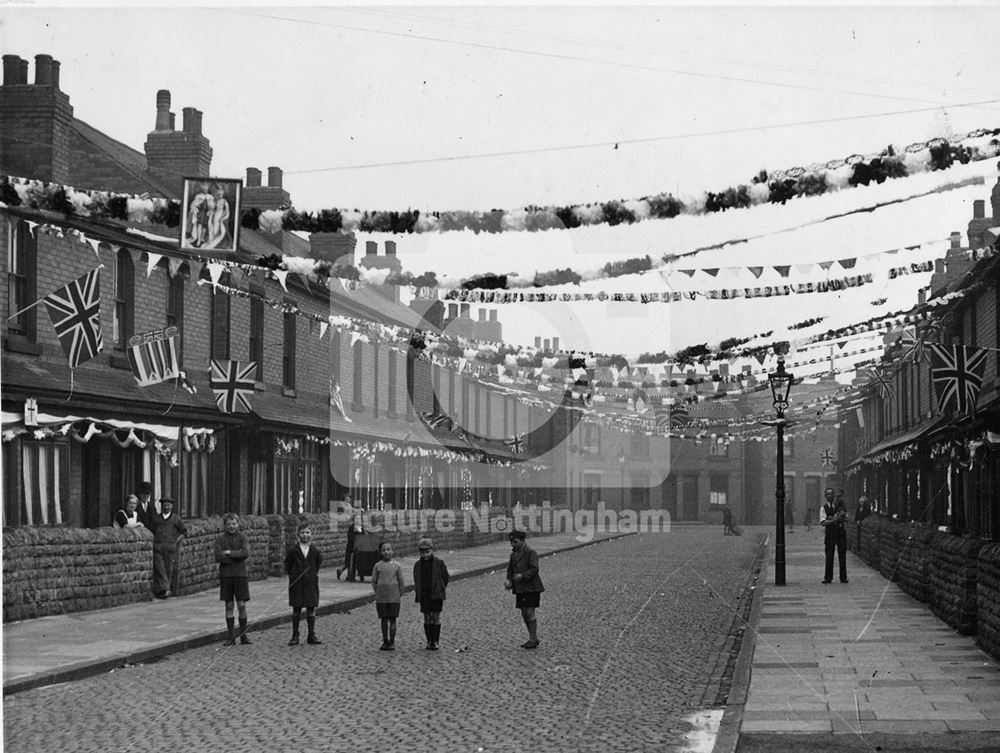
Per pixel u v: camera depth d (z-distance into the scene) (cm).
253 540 2869
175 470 2586
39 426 2058
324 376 3662
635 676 1445
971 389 2128
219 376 2581
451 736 1078
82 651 1589
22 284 2120
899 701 1225
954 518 2591
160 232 2445
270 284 3203
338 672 1488
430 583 1709
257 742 1055
